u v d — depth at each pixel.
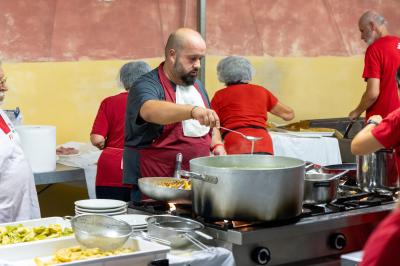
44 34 5.62
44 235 2.97
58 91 5.70
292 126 6.41
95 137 4.86
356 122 6.45
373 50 5.88
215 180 2.84
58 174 4.74
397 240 1.77
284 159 3.10
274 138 5.95
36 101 5.62
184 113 3.28
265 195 2.82
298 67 7.02
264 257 2.81
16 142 3.72
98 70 5.87
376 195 3.44
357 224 3.07
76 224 2.76
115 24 5.91
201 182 2.91
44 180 4.67
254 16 6.71
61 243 2.81
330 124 6.88
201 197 2.92
